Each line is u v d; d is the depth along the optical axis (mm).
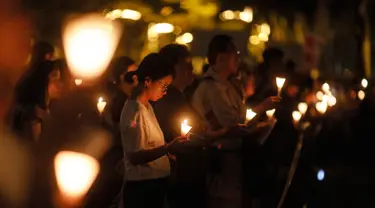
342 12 34125
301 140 11992
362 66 30719
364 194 15312
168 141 8219
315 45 26422
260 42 27953
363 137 16953
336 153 16719
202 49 22297
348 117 17188
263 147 9750
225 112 9109
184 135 7051
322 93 18797
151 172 7234
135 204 7203
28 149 2281
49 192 2523
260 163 9547
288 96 11281
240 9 27219
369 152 17000
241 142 9273
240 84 9336
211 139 8250
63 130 4570
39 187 2512
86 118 6910
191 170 8508
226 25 26281
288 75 12344
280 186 10672
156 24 25828
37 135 4590
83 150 3236
